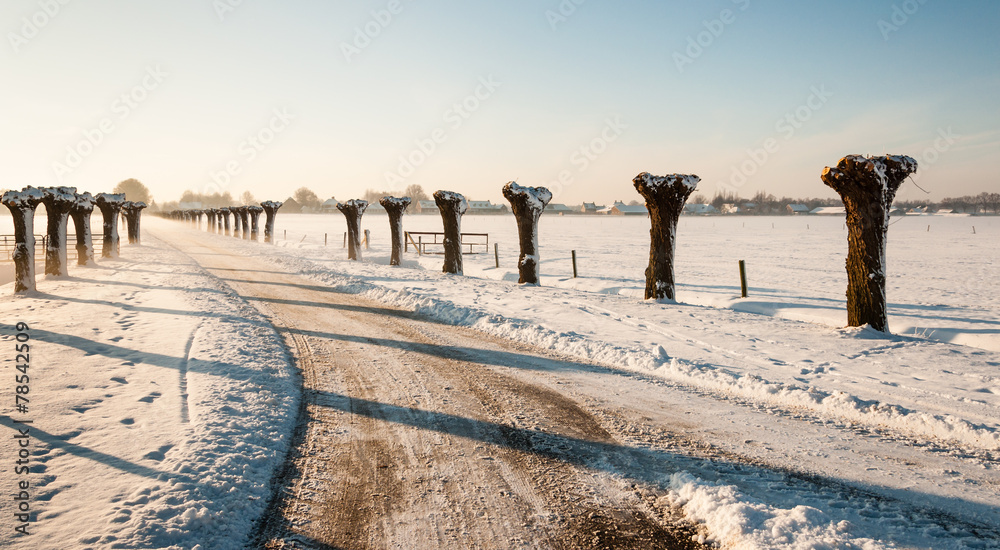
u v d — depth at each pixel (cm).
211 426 527
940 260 2984
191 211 8306
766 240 4900
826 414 610
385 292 1502
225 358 782
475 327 1091
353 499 419
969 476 460
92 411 558
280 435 531
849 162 1018
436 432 553
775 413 614
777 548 342
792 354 855
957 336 1061
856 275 1059
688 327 1058
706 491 414
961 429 542
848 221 1065
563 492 434
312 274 2025
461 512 403
